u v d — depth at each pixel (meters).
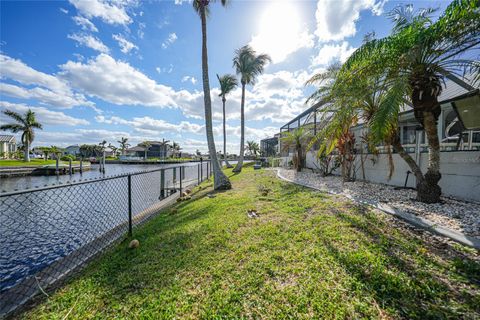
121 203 6.96
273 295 1.73
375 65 3.94
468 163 4.13
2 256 3.65
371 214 3.44
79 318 1.64
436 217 3.15
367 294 1.68
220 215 3.99
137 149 58.06
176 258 2.46
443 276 1.84
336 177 8.30
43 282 2.19
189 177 14.30
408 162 4.25
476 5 2.90
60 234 4.60
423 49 3.50
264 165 19.17
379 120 3.42
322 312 1.53
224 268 2.17
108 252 2.88
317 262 2.14
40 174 21.41
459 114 4.59
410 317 1.45
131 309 1.70
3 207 4.12
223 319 1.53
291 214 3.74
